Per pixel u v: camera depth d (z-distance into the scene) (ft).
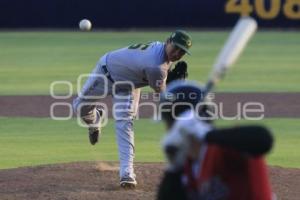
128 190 64.95
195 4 262.47
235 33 28.17
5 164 81.10
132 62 63.57
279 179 69.67
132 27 264.31
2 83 151.53
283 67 176.14
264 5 262.26
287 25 262.26
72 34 253.65
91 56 195.52
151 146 91.25
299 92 135.95
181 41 61.31
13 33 258.37
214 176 28.71
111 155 85.92
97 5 263.90
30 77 160.56
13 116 112.98
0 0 264.31
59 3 263.90
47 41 233.55
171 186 30.14
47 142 94.38
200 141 28.45
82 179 69.82
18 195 63.36
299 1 261.24
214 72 28.43
